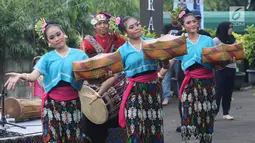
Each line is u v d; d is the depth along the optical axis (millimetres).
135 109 5316
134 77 5340
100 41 6277
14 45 10539
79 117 5082
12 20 10453
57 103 4984
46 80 5012
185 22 6000
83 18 11695
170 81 11227
